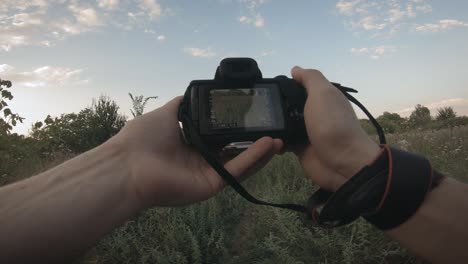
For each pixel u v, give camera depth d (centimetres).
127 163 25
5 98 127
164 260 65
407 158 21
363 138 25
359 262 57
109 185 23
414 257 54
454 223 19
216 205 86
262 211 79
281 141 29
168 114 30
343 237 62
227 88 31
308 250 63
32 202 21
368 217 21
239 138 29
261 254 68
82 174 23
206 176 28
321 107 26
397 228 21
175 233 72
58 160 167
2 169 128
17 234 19
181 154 29
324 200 28
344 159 24
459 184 20
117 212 23
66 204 21
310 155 30
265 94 31
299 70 30
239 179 29
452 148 129
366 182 21
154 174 25
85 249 21
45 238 20
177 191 26
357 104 29
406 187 20
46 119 189
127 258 69
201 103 30
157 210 79
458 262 19
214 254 71
